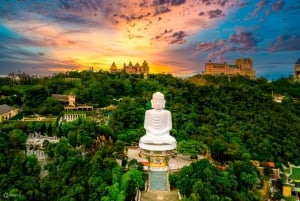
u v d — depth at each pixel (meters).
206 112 158.25
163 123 87.94
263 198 101.12
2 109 162.12
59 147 101.56
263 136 144.12
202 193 75.50
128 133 122.19
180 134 122.38
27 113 171.00
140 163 91.25
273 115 172.88
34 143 122.44
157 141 86.06
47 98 186.75
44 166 98.94
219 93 194.75
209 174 85.19
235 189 90.62
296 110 195.38
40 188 86.00
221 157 116.50
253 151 129.50
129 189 76.25
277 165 126.75
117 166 87.50
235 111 169.50
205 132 130.50
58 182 85.38
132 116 134.88
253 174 99.25
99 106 188.75
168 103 160.50
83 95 195.75
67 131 123.50
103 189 79.25
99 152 95.62
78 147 109.12
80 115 160.25
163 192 76.19
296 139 151.00
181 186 76.50
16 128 128.50
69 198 77.81
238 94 196.12
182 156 108.94
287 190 115.31
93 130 114.00
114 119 133.38
